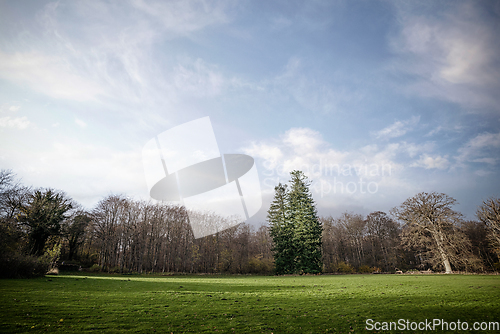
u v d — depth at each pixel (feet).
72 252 144.25
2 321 19.10
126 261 143.95
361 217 191.01
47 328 18.37
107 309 25.34
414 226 120.78
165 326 20.51
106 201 141.79
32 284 40.24
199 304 30.09
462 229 110.93
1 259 47.06
